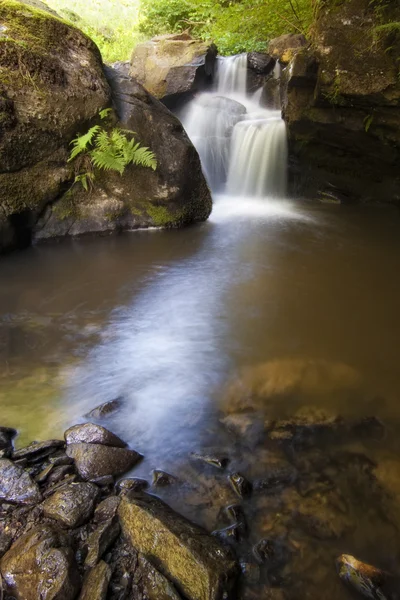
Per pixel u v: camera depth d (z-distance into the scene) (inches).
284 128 302.7
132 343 137.6
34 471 85.6
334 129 265.6
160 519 71.7
